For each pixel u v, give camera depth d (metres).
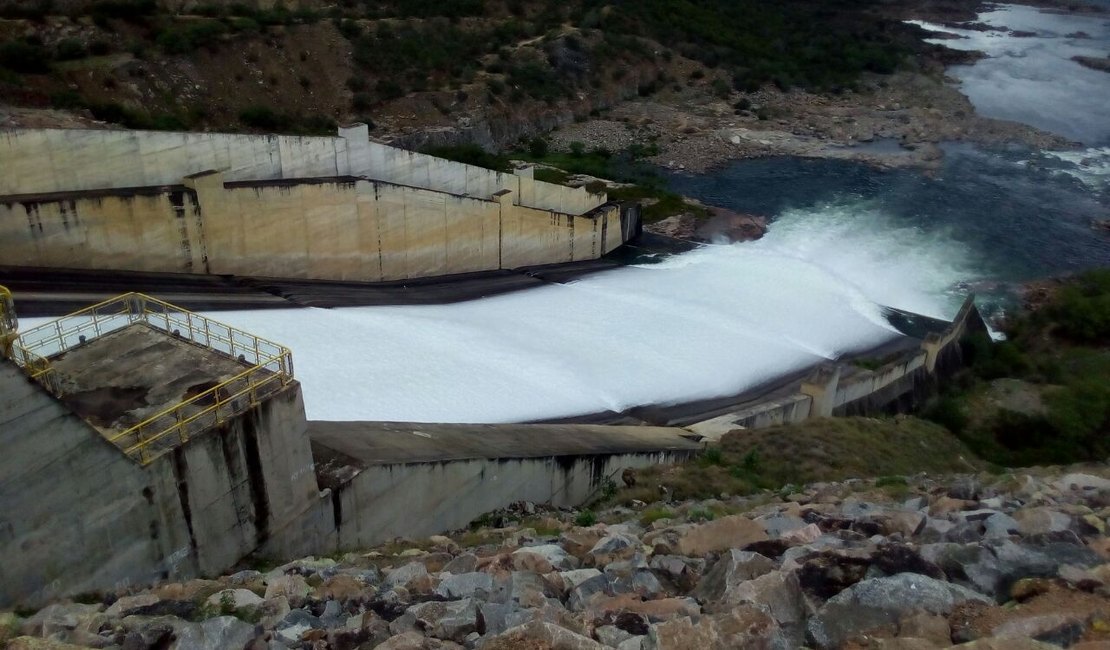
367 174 51.09
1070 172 87.56
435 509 24.89
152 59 77.19
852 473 30.23
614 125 100.81
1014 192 82.00
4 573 15.21
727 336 48.62
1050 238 71.69
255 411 19.16
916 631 10.59
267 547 20.19
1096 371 49.78
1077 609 10.88
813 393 39.66
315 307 42.50
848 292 59.88
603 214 64.75
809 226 73.06
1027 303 61.25
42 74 69.38
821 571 12.37
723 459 30.92
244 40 85.44
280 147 46.19
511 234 58.84
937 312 59.34
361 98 88.56
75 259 38.62
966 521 15.15
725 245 68.38
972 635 10.38
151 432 17.94
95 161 39.12
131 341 21.66
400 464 23.41
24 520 15.34
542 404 37.00
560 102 102.25
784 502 21.83
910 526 15.25
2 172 36.31
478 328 44.81
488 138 92.44
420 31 102.00
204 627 12.43
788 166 89.75
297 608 14.13
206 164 43.38
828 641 10.75
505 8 117.38
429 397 35.06
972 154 93.44
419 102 91.38
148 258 41.16
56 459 15.59
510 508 27.17
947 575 12.30
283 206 45.72
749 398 41.84
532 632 10.74
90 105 68.69
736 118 104.88
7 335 17.19
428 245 53.81
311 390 33.22
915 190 82.50
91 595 16.58
